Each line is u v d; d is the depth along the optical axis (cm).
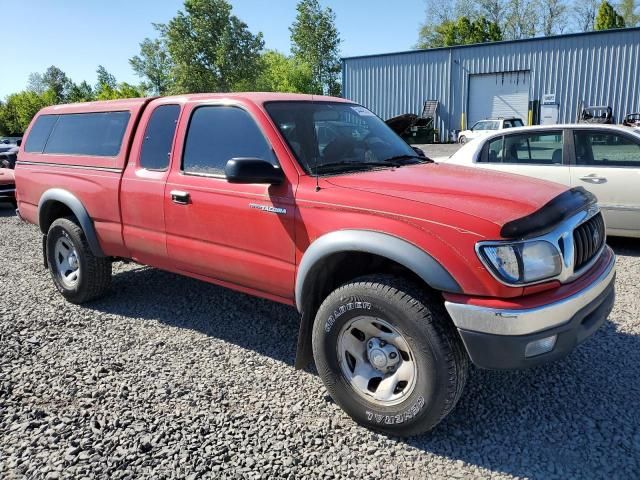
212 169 370
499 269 250
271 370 367
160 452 275
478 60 2961
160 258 416
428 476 258
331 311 297
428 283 263
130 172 423
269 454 274
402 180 311
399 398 281
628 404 316
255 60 5706
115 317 466
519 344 251
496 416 308
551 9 5841
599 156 652
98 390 336
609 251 336
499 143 721
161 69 7331
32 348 399
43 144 521
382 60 3228
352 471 262
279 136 338
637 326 423
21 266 653
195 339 419
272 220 329
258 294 363
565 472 260
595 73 2678
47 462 267
